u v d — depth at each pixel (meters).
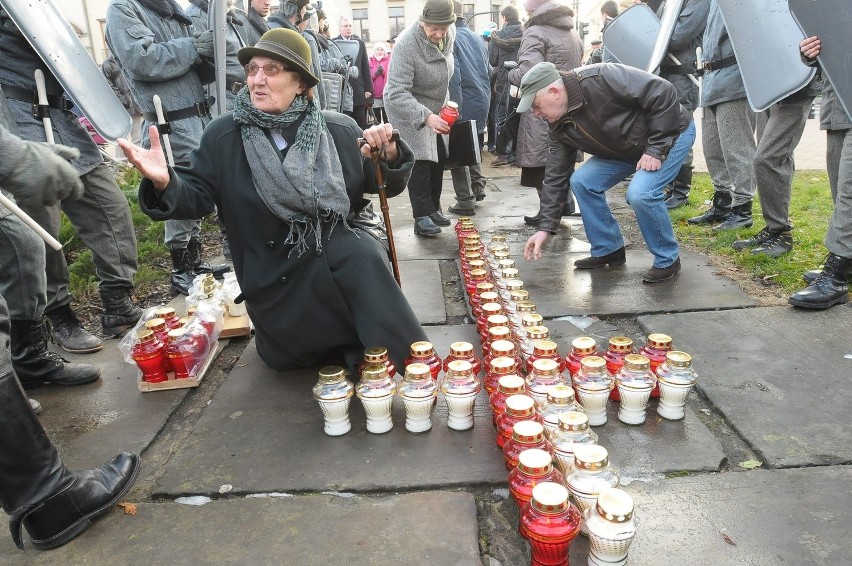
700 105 5.11
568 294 3.71
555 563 1.55
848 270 3.25
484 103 6.45
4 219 2.54
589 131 3.65
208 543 1.78
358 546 1.73
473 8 42.59
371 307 2.45
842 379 2.52
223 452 2.22
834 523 1.73
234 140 2.44
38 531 1.77
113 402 2.65
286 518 1.86
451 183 8.25
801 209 5.39
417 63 4.75
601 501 1.49
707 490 1.89
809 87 3.66
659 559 1.62
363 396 2.25
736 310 3.31
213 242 5.46
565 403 1.96
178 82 3.88
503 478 1.99
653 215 3.66
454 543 1.72
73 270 4.32
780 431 2.18
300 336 2.59
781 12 3.52
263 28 4.80
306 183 2.35
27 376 2.74
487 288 3.26
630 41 5.58
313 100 2.48
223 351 3.14
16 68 2.93
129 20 3.65
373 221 2.83
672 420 2.29
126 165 6.38
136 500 2.00
